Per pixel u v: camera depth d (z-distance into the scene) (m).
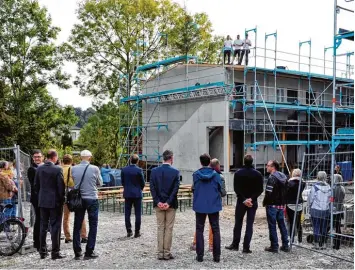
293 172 9.90
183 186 17.86
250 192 8.88
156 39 36.28
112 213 15.52
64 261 8.32
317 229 9.40
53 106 35.50
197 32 37.12
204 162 8.38
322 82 28.41
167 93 26.36
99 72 36.56
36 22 34.28
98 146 34.41
